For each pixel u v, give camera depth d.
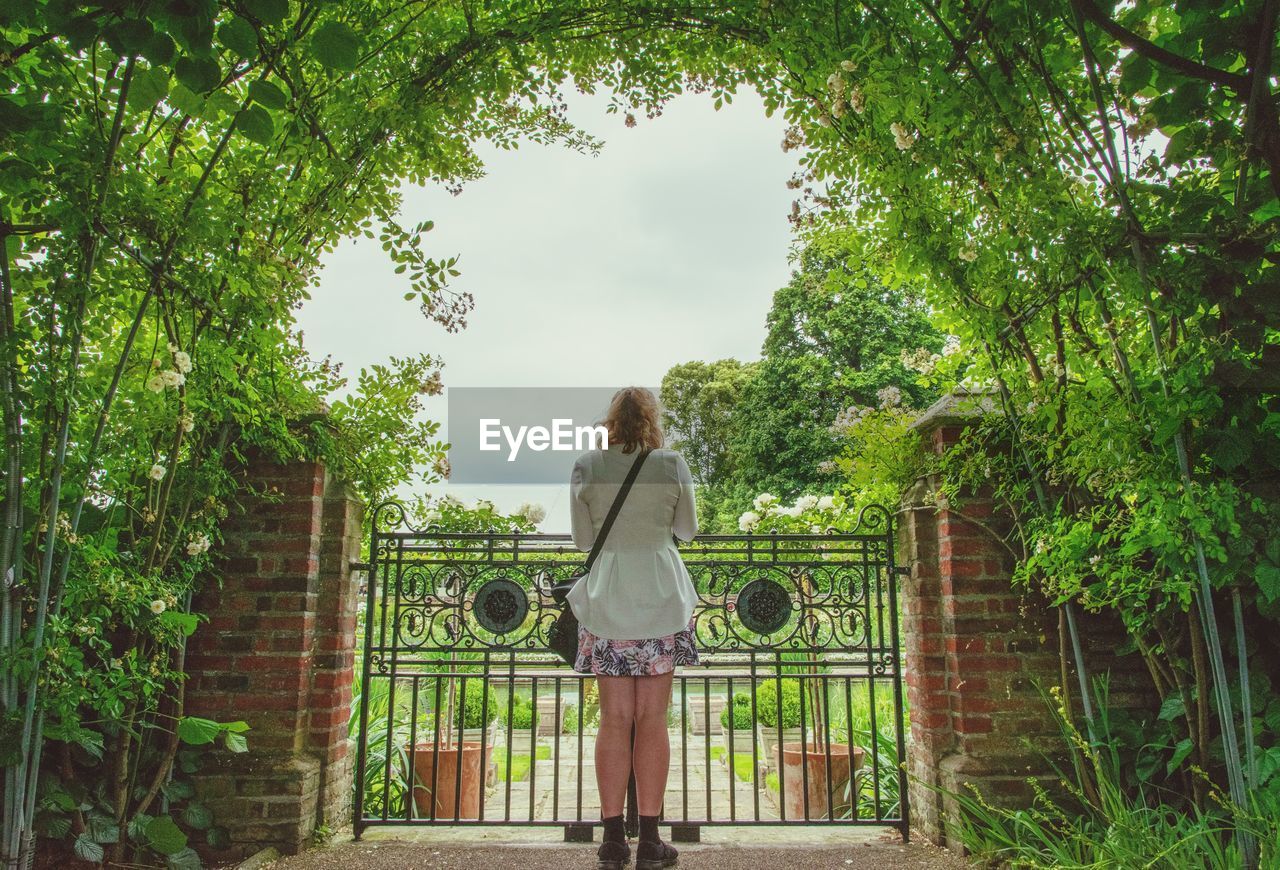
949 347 3.43
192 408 2.81
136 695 2.71
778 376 19.05
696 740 7.12
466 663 3.65
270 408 3.27
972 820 3.19
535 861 3.16
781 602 3.65
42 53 2.12
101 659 2.72
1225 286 2.20
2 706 2.21
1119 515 2.71
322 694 3.51
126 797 2.91
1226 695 2.29
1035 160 2.46
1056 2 2.32
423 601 3.73
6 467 2.20
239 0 1.93
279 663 3.40
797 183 3.10
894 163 2.65
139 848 2.92
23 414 2.29
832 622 3.73
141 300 2.65
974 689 3.33
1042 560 2.91
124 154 2.29
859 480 3.88
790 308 19.34
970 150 2.51
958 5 2.50
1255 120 2.13
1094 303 2.53
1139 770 2.93
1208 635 2.31
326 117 2.78
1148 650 2.90
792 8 2.66
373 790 4.11
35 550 2.40
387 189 3.23
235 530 3.51
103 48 2.21
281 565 3.49
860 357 18.38
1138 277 2.34
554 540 3.76
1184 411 2.24
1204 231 2.23
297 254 2.89
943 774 3.36
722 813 4.47
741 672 7.05
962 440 3.33
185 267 2.47
